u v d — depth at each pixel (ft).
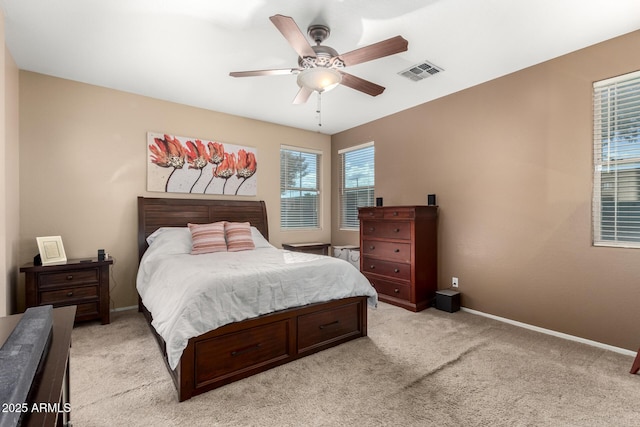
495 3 6.73
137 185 11.91
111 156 11.35
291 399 5.92
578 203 8.73
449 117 11.97
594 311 8.41
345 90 11.55
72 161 10.63
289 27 5.86
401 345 8.39
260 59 9.24
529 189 9.75
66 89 10.52
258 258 9.62
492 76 10.42
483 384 6.44
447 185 12.07
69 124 10.57
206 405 5.74
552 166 9.24
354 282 8.76
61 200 10.43
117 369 6.99
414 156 13.32
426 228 11.90
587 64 8.55
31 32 7.80
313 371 6.99
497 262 10.56
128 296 11.71
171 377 6.63
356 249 15.02
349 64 7.16
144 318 10.55
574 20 7.33
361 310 8.98
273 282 7.32
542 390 6.23
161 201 12.12
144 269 10.18
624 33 7.91
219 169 13.82
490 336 9.03
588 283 8.52
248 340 6.82
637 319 7.72
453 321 10.33
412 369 7.07
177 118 12.78
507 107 10.27
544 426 5.16
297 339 7.63
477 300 11.14
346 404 5.76
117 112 11.46
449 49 8.67
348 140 16.76
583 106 8.63
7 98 8.52
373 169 15.55
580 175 8.69
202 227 11.55
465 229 11.50
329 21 7.37
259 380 6.61
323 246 16.08
